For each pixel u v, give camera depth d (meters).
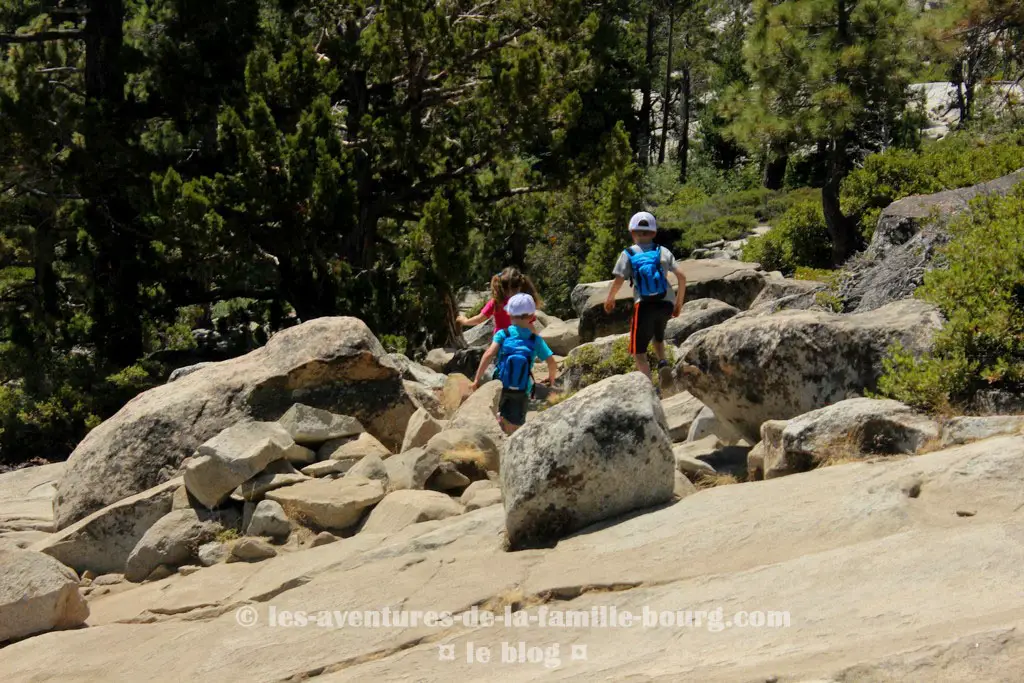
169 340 26.27
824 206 24.75
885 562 5.08
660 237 38.31
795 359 7.87
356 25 25.91
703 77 55.09
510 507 6.96
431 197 24.31
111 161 23.08
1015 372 7.07
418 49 24.12
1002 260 8.05
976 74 23.91
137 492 9.75
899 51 23.78
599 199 30.48
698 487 7.64
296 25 25.44
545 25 25.52
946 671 3.82
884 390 7.43
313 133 22.34
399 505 8.25
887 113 25.84
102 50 24.86
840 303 12.62
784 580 5.21
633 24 52.72
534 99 24.25
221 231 21.05
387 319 22.06
